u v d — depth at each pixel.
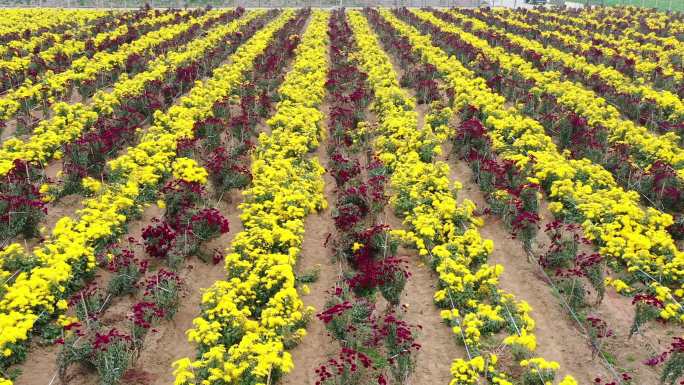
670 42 28.17
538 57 23.52
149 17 36.50
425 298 9.62
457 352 8.35
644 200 13.05
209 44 26.75
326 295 9.69
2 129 14.94
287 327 8.21
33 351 7.89
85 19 34.31
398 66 25.58
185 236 10.21
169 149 13.88
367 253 10.12
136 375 7.77
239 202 12.90
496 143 14.95
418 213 11.24
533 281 10.09
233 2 55.56
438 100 19.23
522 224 10.61
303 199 11.68
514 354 8.02
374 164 13.70
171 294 8.87
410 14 40.25
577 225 11.30
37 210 10.66
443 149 16.28
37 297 8.20
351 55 24.70
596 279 9.20
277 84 20.62
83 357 7.52
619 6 48.06
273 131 15.09
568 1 59.97
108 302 9.05
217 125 14.98
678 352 7.21
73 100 19.16
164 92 18.36
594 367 8.06
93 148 13.30
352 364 7.30
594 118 16.33
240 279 9.17
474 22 36.38
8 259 9.09
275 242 10.26
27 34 27.55
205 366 7.09
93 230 9.74
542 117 17.14
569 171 12.66
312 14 46.53
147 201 12.15
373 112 18.73
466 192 13.62
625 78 20.92
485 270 9.25
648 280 9.68
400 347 7.75
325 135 16.89
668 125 16.42
